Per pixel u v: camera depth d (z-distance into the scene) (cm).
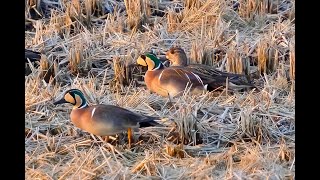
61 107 1234
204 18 1577
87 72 1403
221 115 1195
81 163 1043
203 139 1129
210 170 1023
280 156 1062
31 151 1103
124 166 1053
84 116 1090
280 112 1212
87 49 1446
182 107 1173
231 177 998
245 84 1297
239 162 1059
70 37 1524
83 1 1636
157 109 1244
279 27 1526
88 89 1274
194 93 1277
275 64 1399
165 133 1135
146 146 1108
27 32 1544
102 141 1116
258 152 1069
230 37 1509
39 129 1167
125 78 1359
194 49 1427
